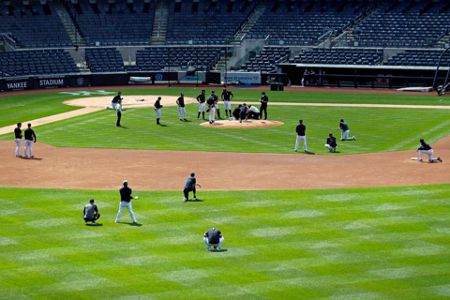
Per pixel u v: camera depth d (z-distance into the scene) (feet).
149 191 208.44
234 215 184.55
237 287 141.59
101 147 279.69
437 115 355.77
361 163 246.27
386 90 483.51
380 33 530.27
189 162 250.57
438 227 173.99
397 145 278.67
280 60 531.50
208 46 555.28
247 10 582.76
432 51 497.05
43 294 139.33
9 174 234.79
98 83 529.86
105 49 550.77
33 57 524.11
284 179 223.10
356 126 324.19
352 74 505.66
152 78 537.24
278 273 147.95
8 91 494.18
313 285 142.20
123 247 162.81
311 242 164.86
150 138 298.15
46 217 184.55
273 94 460.55
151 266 152.05
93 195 204.95
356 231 171.73
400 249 160.04
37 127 330.54
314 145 279.69
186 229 174.29
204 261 154.51
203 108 350.02
